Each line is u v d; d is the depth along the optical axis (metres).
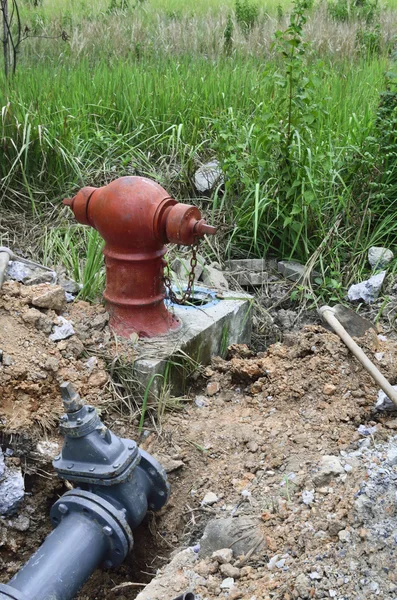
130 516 2.85
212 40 10.27
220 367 3.99
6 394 3.34
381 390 3.59
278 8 12.49
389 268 5.05
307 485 3.00
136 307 3.84
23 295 3.80
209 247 5.33
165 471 3.26
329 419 3.49
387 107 5.47
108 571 3.18
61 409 3.43
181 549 2.97
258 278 5.09
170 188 5.77
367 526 2.64
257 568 2.67
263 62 9.12
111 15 11.76
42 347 3.61
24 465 3.21
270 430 3.46
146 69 8.20
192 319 4.12
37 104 6.23
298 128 5.22
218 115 6.29
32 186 5.69
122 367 3.68
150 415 3.63
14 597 2.38
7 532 3.14
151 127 6.34
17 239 5.25
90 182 5.74
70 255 4.95
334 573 2.51
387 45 10.15
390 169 5.35
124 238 3.69
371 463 2.97
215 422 3.59
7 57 8.36
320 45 9.88
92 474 2.77
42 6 13.45
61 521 2.78
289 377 3.75
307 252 5.09
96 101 6.71
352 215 5.27
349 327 4.22
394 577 2.44
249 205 5.37
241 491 3.12
